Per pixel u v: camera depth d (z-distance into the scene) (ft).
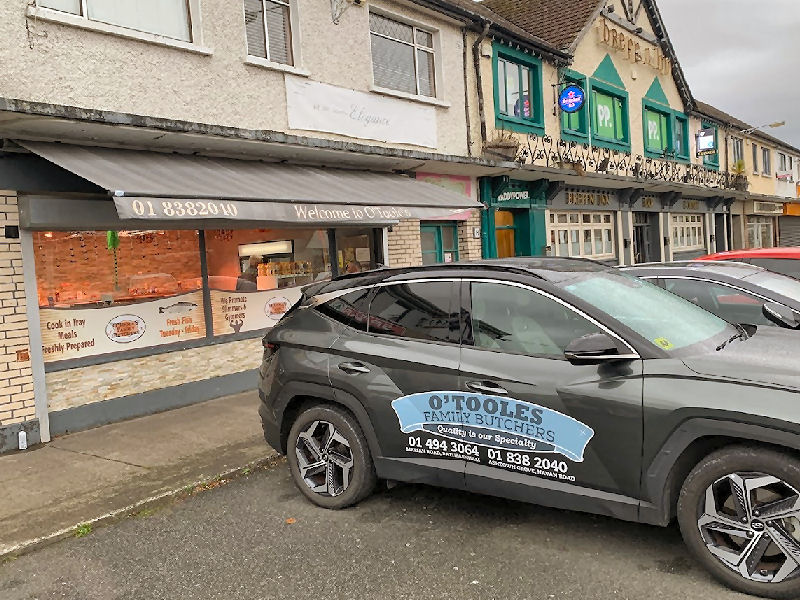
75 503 15.90
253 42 27.45
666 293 14.62
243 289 27.96
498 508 14.57
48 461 19.22
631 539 12.59
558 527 13.37
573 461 11.62
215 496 16.46
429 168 35.58
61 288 22.07
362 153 29.99
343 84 30.83
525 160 42.50
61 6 21.13
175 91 24.20
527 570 11.69
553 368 12.00
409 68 35.47
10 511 15.61
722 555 10.48
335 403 14.94
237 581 12.03
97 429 22.48
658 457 10.83
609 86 53.98
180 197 19.44
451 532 13.48
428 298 14.05
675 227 68.23
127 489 16.69
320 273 31.32
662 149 63.67
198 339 26.23
